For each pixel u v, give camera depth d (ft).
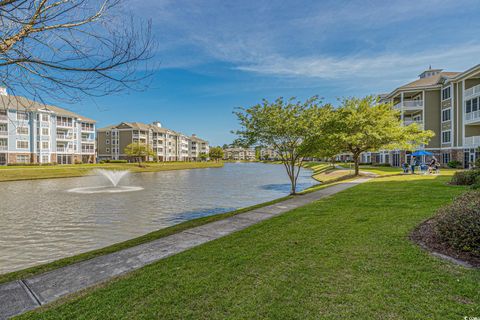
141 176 131.03
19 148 152.66
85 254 17.75
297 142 48.03
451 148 105.70
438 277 11.73
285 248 16.46
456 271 12.26
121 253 17.57
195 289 11.66
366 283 11.53
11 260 22.48
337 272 12.73
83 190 72.08
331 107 50.16
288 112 45.32
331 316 9.38
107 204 49.52
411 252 14.69
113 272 14.53
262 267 13.73
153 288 11.88
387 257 14.17
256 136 47.19
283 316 9.51
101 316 9.88
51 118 169.17
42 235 29.37
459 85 102.37
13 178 102.27
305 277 12.37
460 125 101.55
